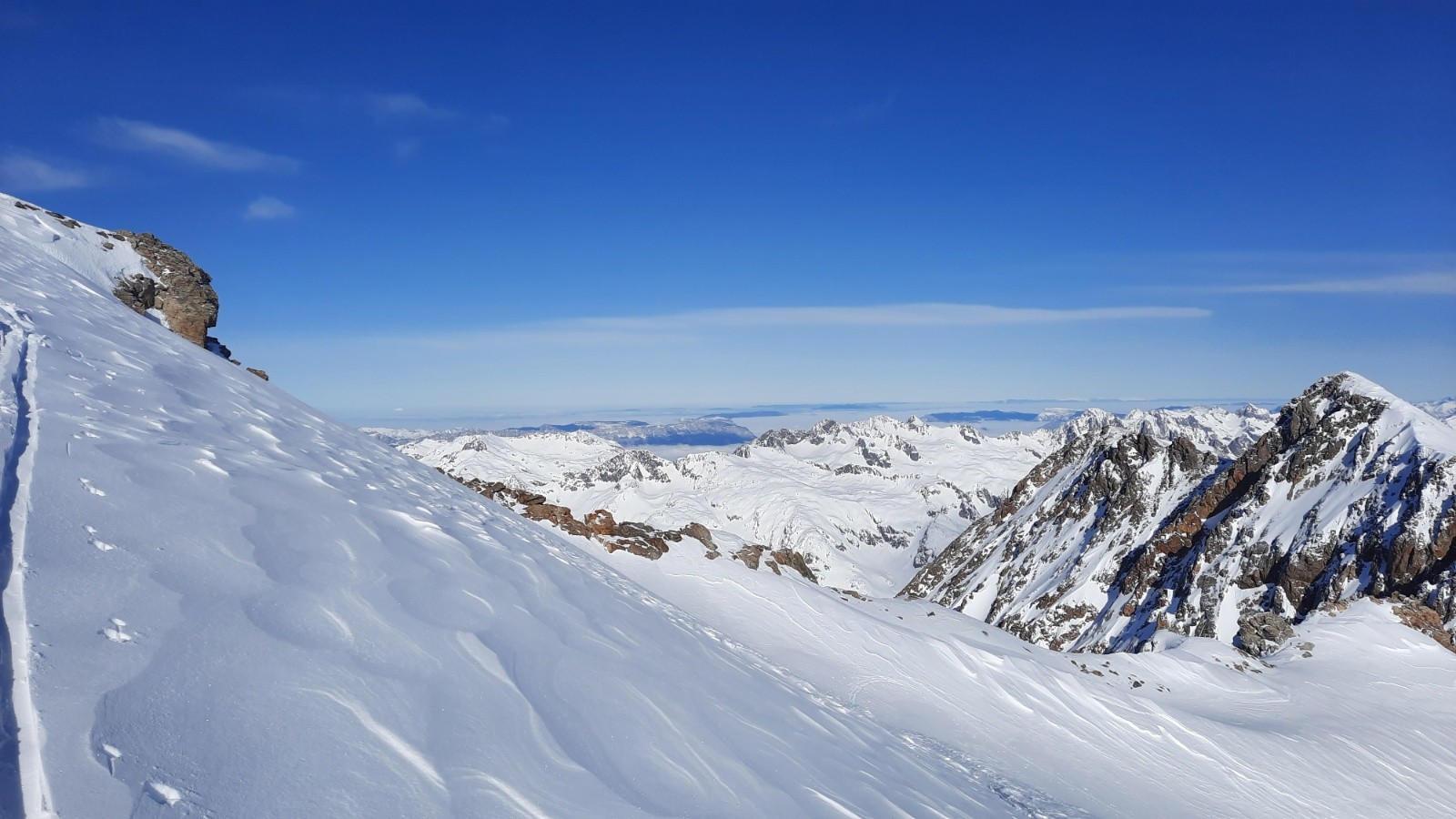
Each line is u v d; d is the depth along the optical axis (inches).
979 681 1150.3
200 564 330.6
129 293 1238.9
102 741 210.7
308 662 295.0
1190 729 1230.3
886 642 1171.3
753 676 683.4
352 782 243.4
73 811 183.8
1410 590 3348.9
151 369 671.8
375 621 353.4
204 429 543.8
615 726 378.3
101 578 286.2
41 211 1311.5
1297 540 4210.1
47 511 316.2
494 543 607.5
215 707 246.5
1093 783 951.6
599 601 613.9
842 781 477.4
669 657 555.2
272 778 229.0
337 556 403.5
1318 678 1729.8
